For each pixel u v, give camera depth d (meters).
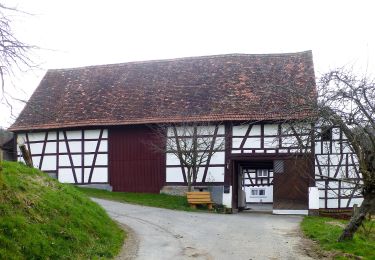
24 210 10.41
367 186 12.31
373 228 15.89
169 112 24.16
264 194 37.25
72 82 29.00
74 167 25.70
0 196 10.27
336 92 11.56
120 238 12.89
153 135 24.61
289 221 18.53
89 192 23.98
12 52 8.51
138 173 24.69
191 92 25.25
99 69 29.56
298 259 11.22
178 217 18.08
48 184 13.20
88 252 10.55
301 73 24.73
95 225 12.34
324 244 12.77
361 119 11.63
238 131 23.02
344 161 21.95
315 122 12.22
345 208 22.78
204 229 15.41
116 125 24.91
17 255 8.64
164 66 28.14
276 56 26.75
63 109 26.73
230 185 22.88
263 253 11.85
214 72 26.33
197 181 23.28
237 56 27.23
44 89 28.88
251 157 22.75
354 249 11.97
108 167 25.20
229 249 12.30
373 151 11.92
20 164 13.85
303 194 22.27
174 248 12.24
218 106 23.69
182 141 23.39
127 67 29.02
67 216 11.62
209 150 23.09
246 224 17.03
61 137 26.05
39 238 9.59
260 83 24.66
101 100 26.70
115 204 20.80
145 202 21.84
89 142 25.59
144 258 11.05
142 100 25.77
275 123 22.50
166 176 24.17
